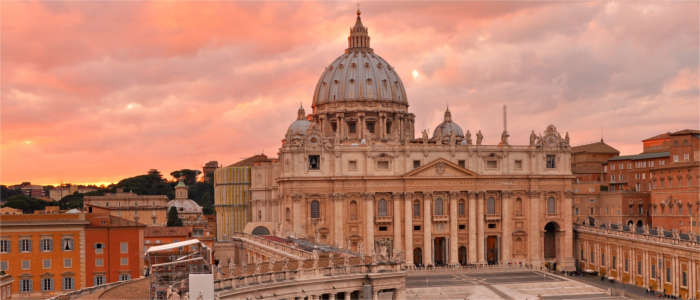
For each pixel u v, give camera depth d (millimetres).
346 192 158375
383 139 182625
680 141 158125
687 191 147000
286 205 158750
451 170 161500
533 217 164500
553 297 125812
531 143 166125
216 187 197500
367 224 158250
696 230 143125
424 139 182125
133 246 108562
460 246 164000
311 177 156750
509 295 123125
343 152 159000
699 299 113188
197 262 65750
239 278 66562
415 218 161250
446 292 126750
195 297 59125
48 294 103688
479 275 146000
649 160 188625
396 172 160000
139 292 67500
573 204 187125
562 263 164500
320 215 157750
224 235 174125
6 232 102562
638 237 134375
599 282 141625
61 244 104938
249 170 193375
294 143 158500
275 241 123625
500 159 164500
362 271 77750
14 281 102375
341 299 77938
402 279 79438
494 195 164875
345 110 197250
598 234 153125
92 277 106375
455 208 162000
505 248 163750
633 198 173375
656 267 127375
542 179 165375
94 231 106938
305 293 72188
